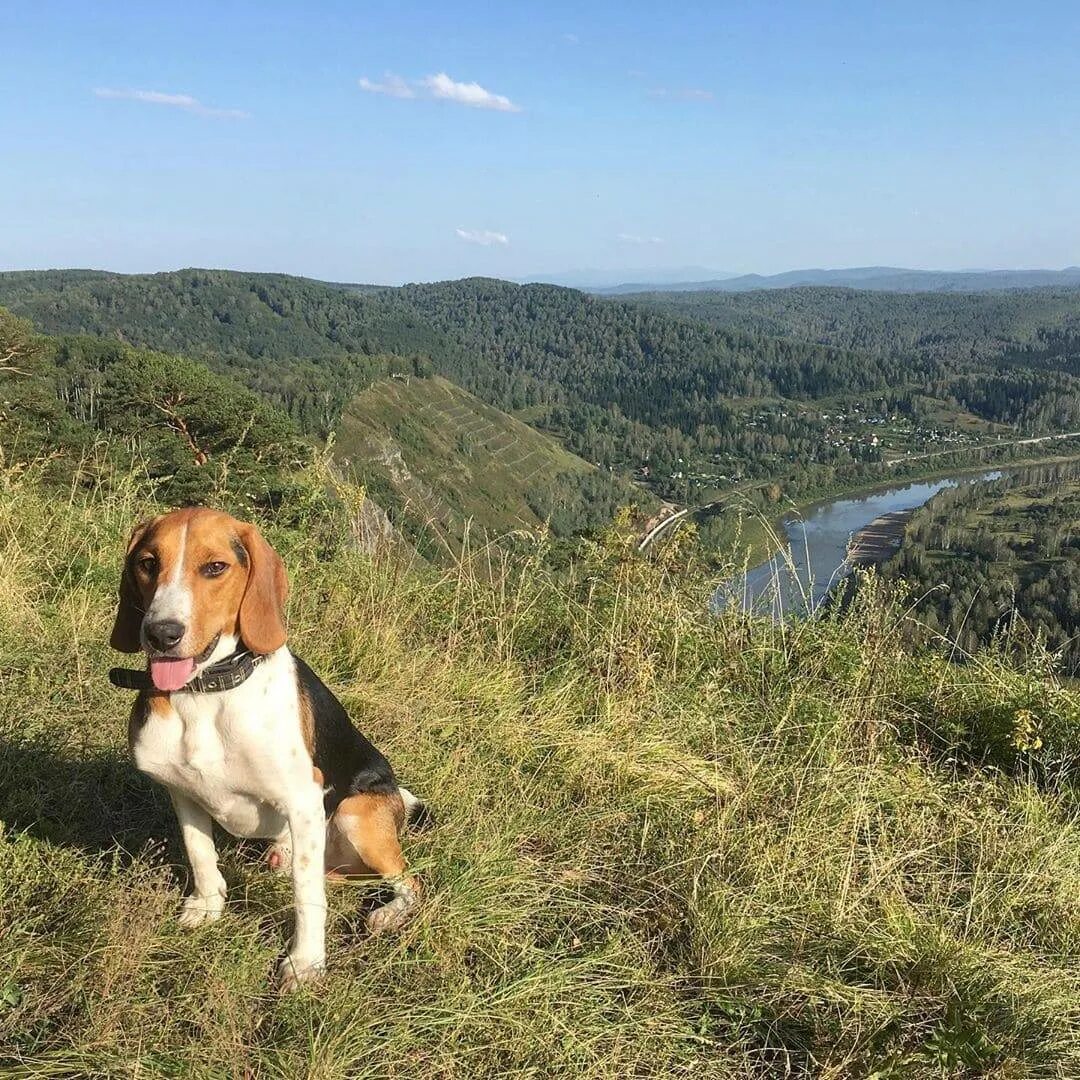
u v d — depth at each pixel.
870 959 2.94
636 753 4.15
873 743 4.50
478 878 3.10
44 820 3.24
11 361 19.91
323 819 2.72
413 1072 2.32
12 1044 2.23
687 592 5.71
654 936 3.07
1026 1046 2.64
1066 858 3.68
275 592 2.65
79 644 4.76
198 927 2.74
